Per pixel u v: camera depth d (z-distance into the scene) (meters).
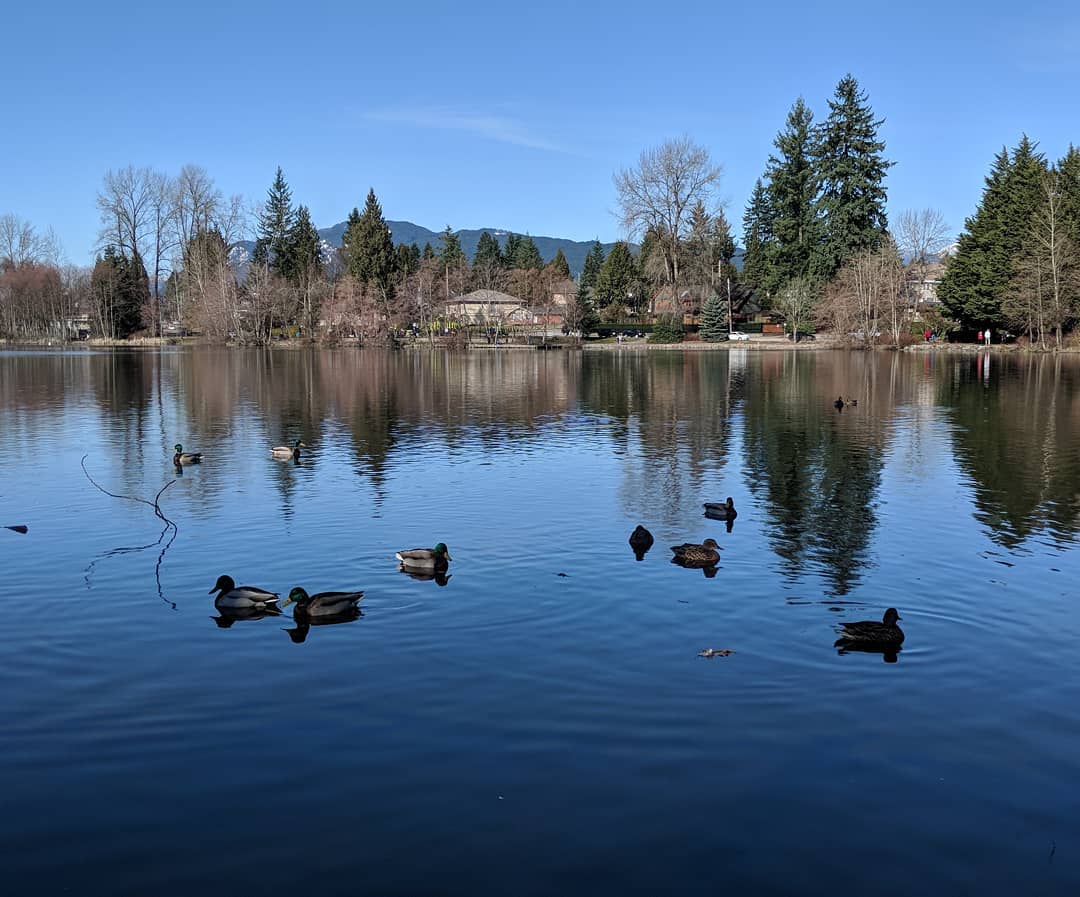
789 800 8.08
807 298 102.44
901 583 14.41
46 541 16.97
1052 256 72.44
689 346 96.50
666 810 7.91
